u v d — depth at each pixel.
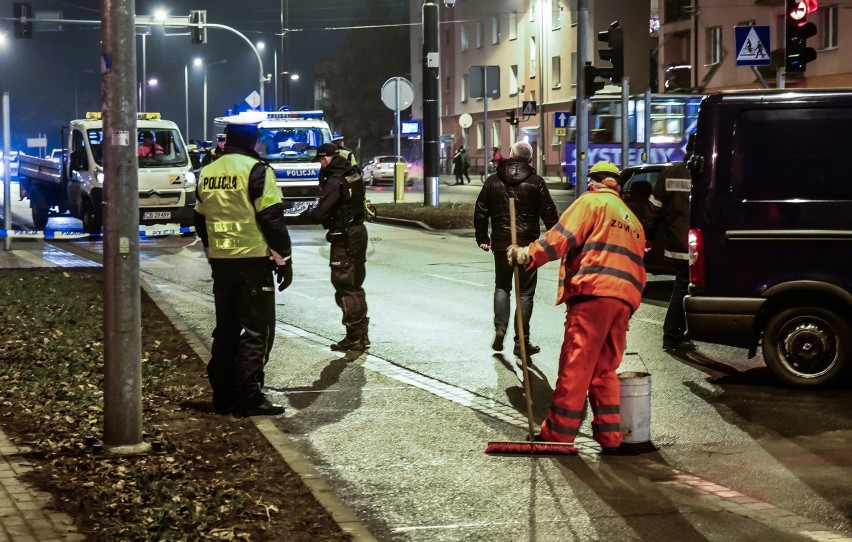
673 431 7.75
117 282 6.77
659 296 14.73
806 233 8.96
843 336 8.98
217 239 7.92
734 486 6.48
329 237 10.81
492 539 5.58
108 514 5.62
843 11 38.22
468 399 8.77
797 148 8.99
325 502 6.00
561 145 57.75
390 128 90.12
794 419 8.08
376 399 8.76
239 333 8.10
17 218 32.56
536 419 8.14
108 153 6.69
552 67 62.47
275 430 7.53
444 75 78.19
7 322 11.52
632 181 14.99
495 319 10.24
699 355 10.58
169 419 7.77
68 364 9.34
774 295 9.05
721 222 9.11
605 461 7.00
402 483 6.57
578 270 7.13
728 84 44.81
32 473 6.32
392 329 12.05
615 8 58.91
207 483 6.25
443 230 25.50
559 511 6.01
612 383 7.14
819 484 6.51
